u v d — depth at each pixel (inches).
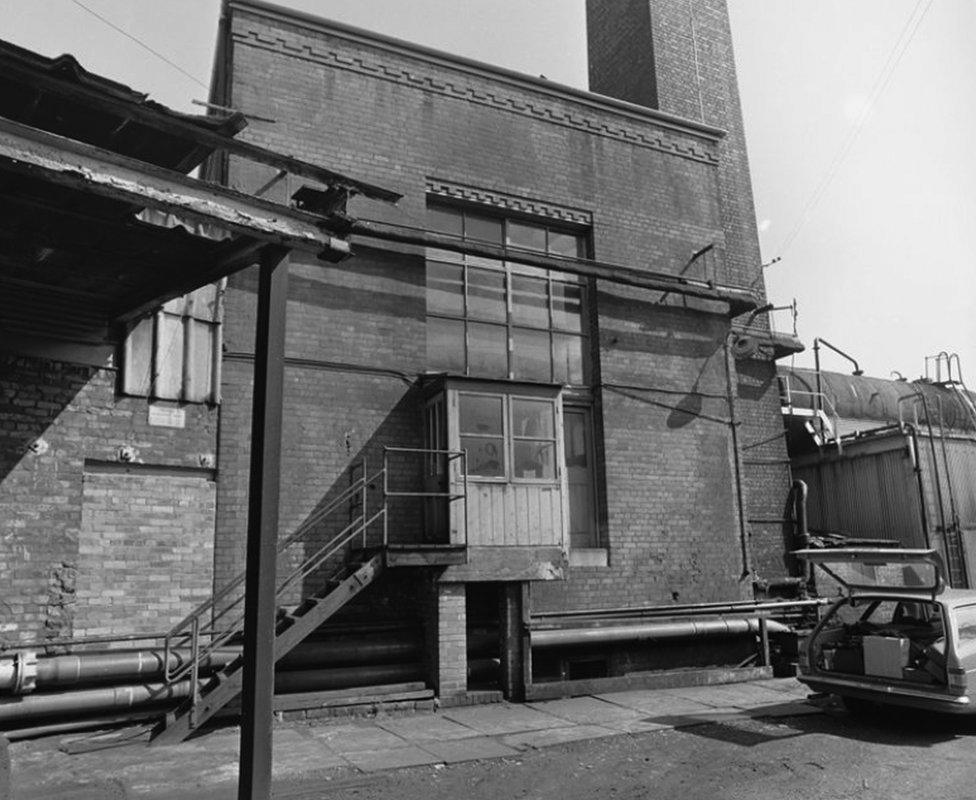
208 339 359.6
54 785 239.0
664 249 502.0
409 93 435.5
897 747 281.9
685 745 287.3
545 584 424.2
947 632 301.9
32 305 315.6
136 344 340.5
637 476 461.1
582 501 455.8
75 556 317.7
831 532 641.6
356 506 383.6
